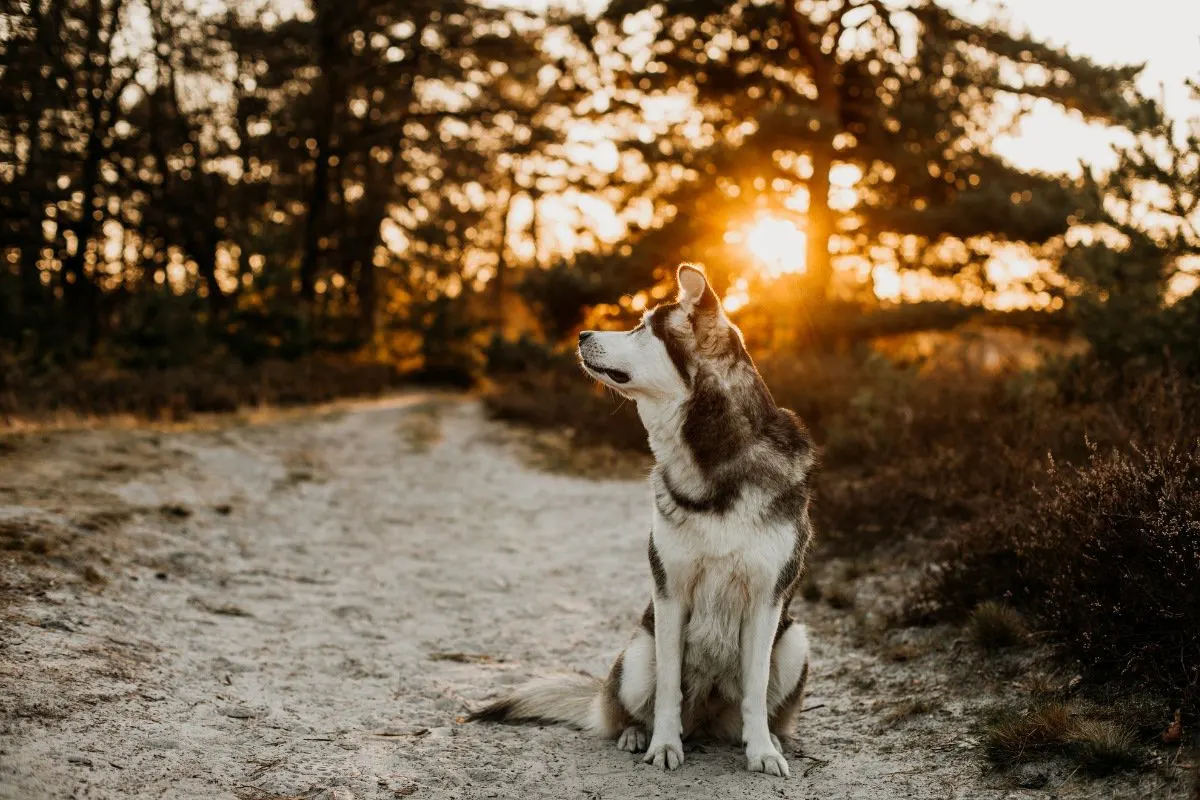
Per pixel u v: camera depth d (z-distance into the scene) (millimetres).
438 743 4055
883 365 11602
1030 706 4086
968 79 18703
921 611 5492
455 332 29562
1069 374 8594
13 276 21609
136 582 5789
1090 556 4395
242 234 24672
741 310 19203
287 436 13594
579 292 19234
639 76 20297
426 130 35312
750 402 3986
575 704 4422
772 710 4160
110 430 10984
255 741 3803
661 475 4043
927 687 4621
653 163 19422
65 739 3379
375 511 9742
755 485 3842
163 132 29547
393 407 21094
